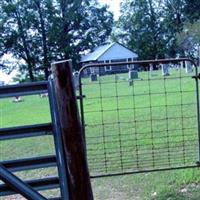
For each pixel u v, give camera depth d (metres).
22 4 66.69
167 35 72.06
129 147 7.89
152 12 72.88
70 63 3.78
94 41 71.81
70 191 3.85
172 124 9.92
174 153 7.07
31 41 67.69
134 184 5.91
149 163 6.71
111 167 6.67
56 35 67.62
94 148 8.08
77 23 69.75
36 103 24.09
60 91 3.78
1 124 15.58
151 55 73.50
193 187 5.53
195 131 8.64
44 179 3.91
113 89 24.70
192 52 62.38
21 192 3.76
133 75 30.12
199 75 6.03
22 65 68.25
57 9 68.50
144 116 12.13
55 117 3.85
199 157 6.06
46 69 68.25
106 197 5.51
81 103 5.50
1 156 8.80
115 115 13.21
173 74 29.97
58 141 3.85
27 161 3.85
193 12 69.75
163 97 17.62
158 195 5.36
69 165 3.82
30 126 3.85
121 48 69.44
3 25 66.12
